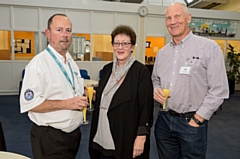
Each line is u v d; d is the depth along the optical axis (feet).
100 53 24.99
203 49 5.51
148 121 5.45
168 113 6.06
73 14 23.22
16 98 21.50
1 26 21.81
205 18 27.07
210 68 5.39
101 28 24.25
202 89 5.61
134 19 24.99
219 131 13.93
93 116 5.92
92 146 5.92
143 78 5.42
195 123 5.54
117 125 5.34
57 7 22.50
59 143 5.53
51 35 5.60
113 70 5.65
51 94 5.38
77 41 23.75
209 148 11.33
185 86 5.64
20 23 22.17
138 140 5.33
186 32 5.78
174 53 5.96
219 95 5.32
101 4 23.59
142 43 25.53
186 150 5.83
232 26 28.27
